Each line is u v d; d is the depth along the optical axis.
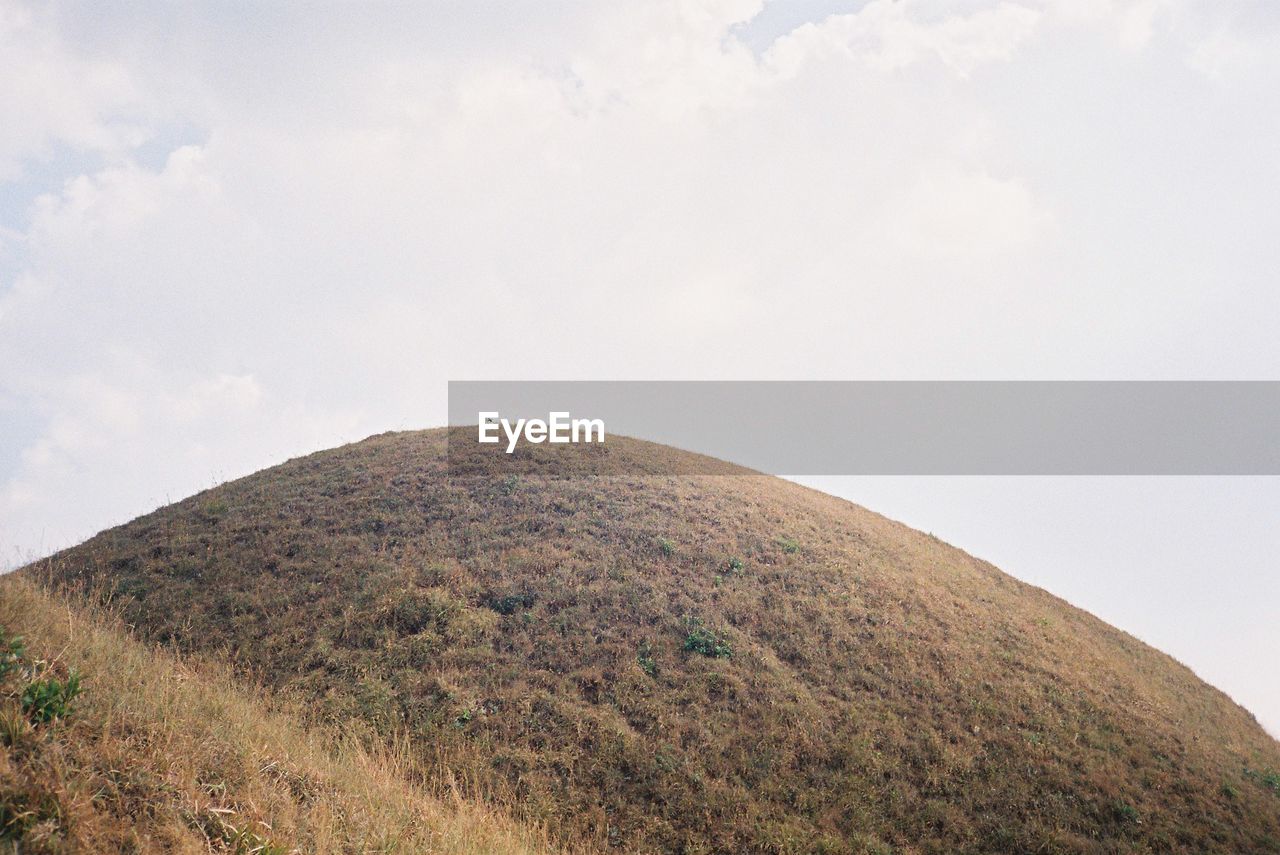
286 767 8.23
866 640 17.34
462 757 12.38
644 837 11.37
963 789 13.07
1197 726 18.09
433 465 26.16
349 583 17.83
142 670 9.08
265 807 6.93
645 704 14.07
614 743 13.02
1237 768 15.86
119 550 20.22
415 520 21.45
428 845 8.09
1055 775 13.61
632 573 18.69
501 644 15.72
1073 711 15.88
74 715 6.72
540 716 13.56
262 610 16.73
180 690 8.98
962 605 20.67
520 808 11.45
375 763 11.20
